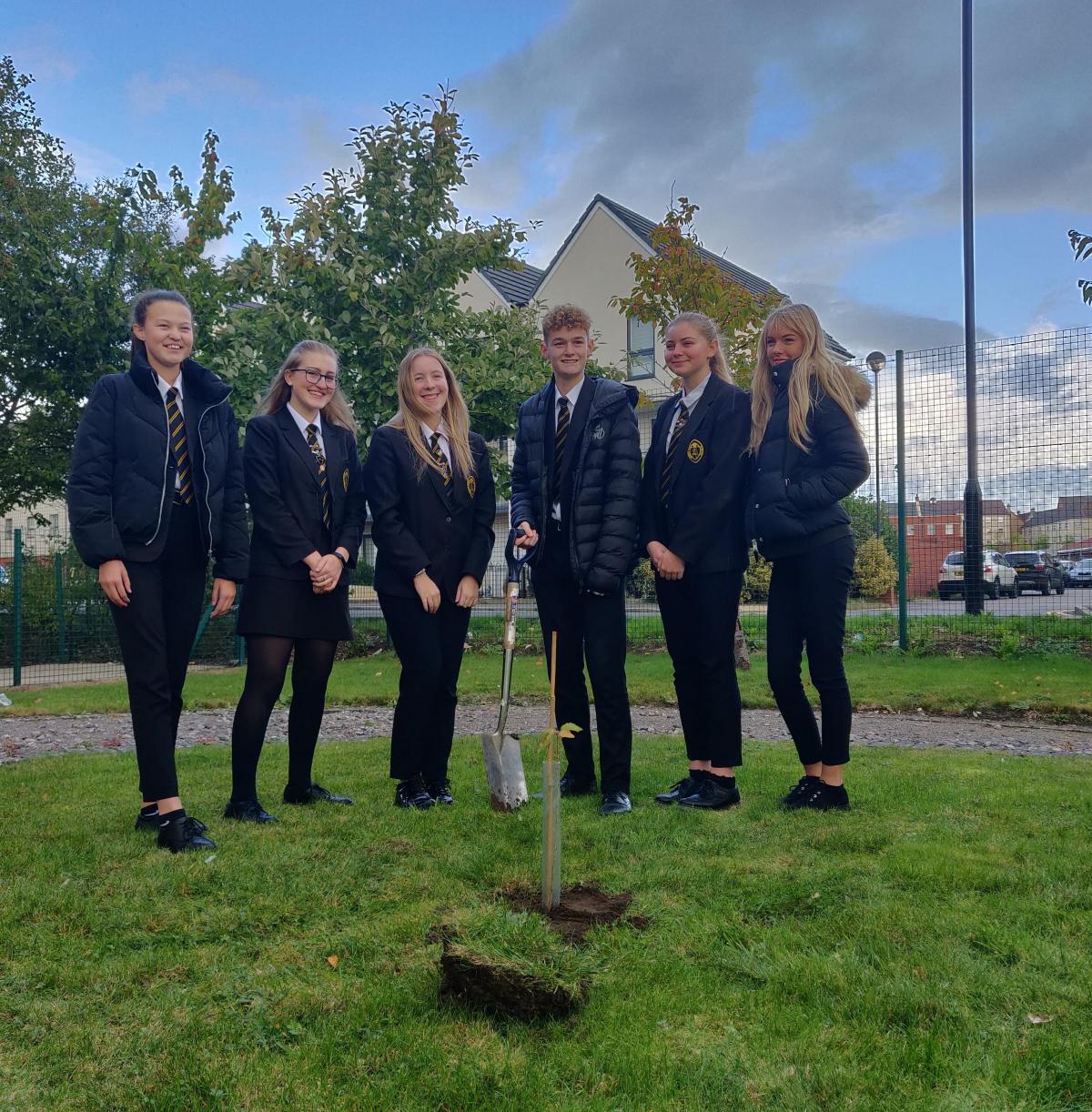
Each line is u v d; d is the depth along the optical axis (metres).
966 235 14.99
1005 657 9.30
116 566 3.25
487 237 11.85
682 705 4.05
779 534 3.71
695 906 2.61
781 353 3.87
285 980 2.16
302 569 3.79
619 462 3.97
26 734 6.47
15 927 2.45
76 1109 1.65
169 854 3.10
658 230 10.60
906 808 3.69
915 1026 1.94
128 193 13.40
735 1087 1.71
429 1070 1.77
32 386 13.70
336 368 3.99
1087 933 2.38
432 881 2.81
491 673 9.15
